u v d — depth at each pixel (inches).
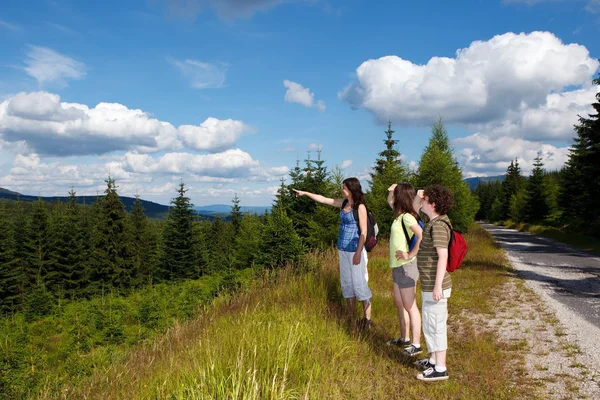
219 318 238.7
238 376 121.2
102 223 1540.4
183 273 1473.9
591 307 284.0
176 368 152.8
